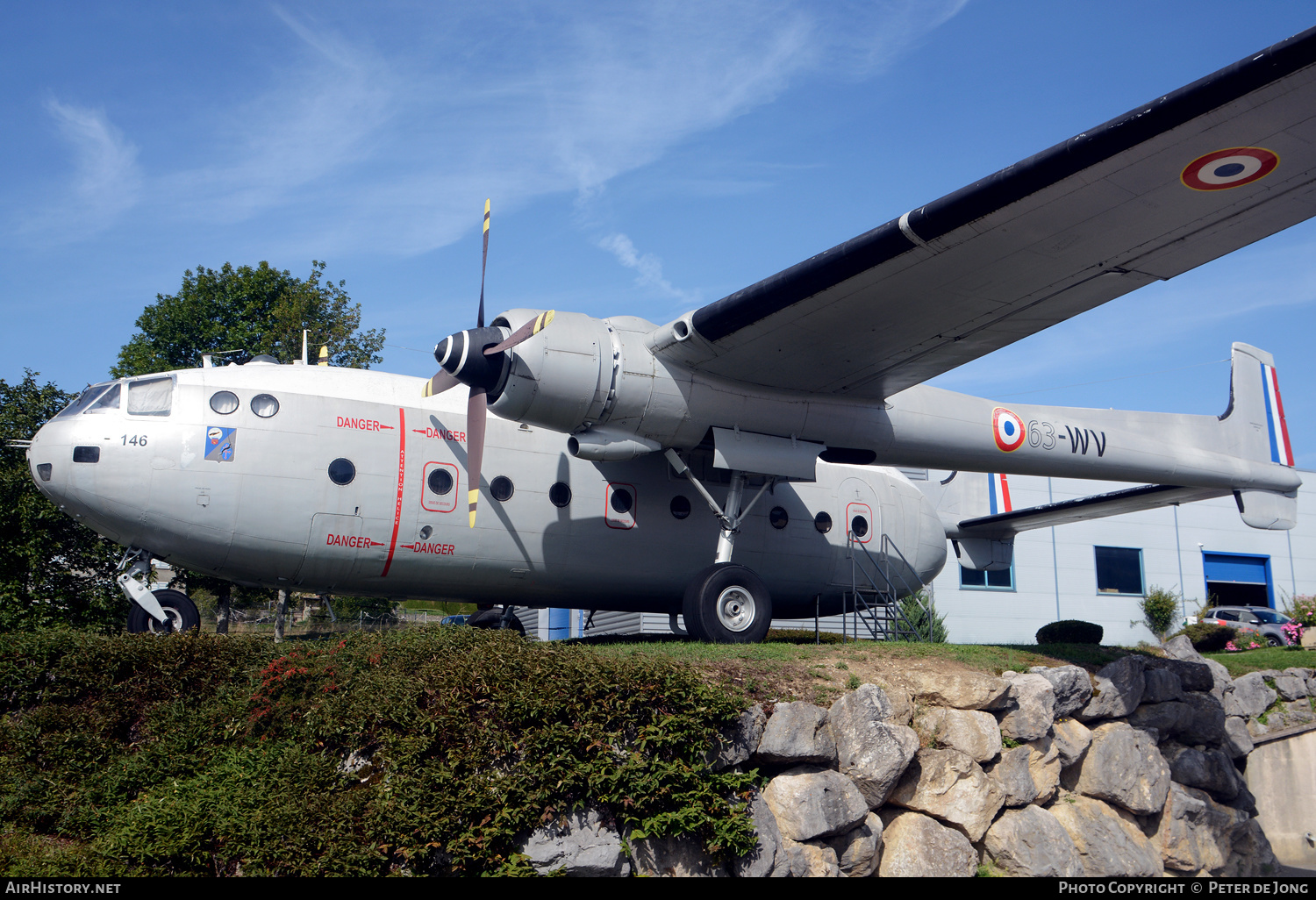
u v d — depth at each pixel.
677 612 13.50
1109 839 10.44
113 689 8.29
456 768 6.82
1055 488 29.48
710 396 10.98
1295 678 15.15
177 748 7.78
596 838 7.00
